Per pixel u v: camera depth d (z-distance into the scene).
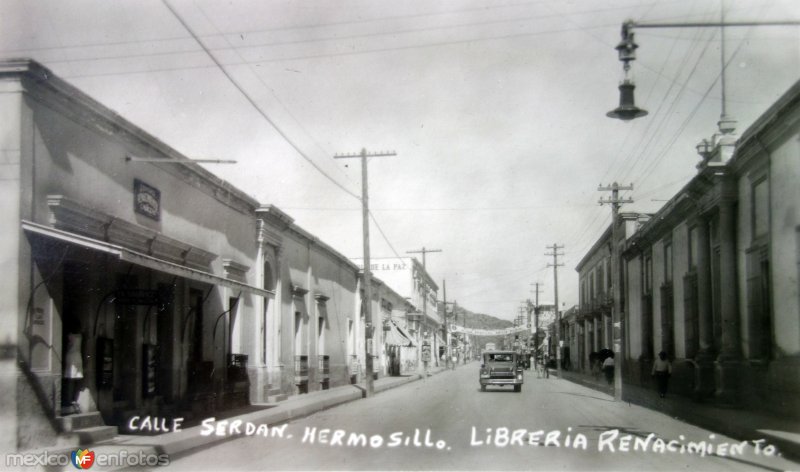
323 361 33.66
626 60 11.10
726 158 22.97
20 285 12.09
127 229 15.60
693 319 27.94
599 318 54.62
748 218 21.53
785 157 18.39
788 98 17.31
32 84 12.49
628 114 11.23
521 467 10.98
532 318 118.50
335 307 37.34
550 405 24.27
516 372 33.75
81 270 14.47
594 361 48.19
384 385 38.34
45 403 12.49
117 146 15.46
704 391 24.38
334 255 36.50
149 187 17.05
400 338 57.41
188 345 19.48
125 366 16.38
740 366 21.80
